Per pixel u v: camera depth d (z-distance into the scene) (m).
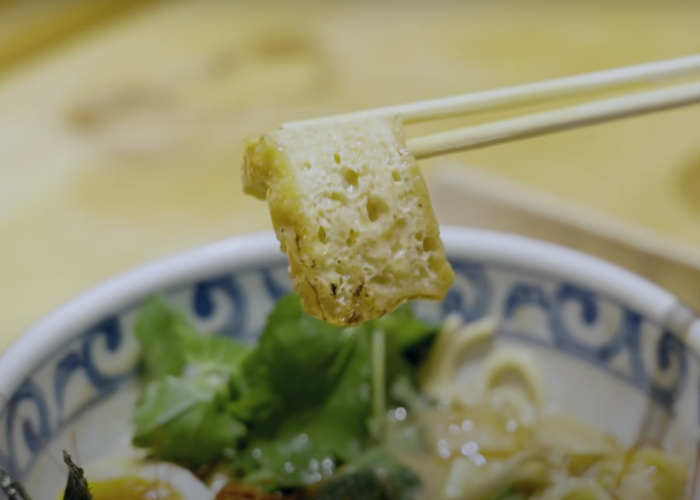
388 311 0.32
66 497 0.34
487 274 0.41
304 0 0.87
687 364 0.36
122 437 0.39
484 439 0.40
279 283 0.41
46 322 0.37
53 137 0.64
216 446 0.38
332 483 0.38
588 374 0.39
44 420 0.36
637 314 0.38
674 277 0.46
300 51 0.76
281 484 0.38
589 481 0.38
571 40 0.76
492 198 0.51
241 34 0.79
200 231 0.52
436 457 0.40
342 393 0.40
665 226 0.50
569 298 0.39
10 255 0.51
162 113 0.67
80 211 0.55
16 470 0.35
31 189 0.57
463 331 0.41
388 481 0.39
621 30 0.78
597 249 0.48
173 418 0.38
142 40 0.79
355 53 0.75
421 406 0.41
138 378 0.39
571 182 0.55
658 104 0.35
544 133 0.35
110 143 0.63
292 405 0.39
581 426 0.39
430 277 0.32
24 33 0.81
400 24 0.81
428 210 0.32
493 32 0.78
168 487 0.37
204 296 0.40
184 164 0.60
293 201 0.32
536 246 0.40
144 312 0.39
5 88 0.72
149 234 0.52
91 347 0.38
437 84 0.69
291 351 0.39
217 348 0.40
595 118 0.35
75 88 0.71
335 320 0.32
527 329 0.41
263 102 0.68
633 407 0.38
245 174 0.33
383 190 0.32
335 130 0.33
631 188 0.54
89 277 0.49
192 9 0.86
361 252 0.32
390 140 0.33
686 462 0.36
